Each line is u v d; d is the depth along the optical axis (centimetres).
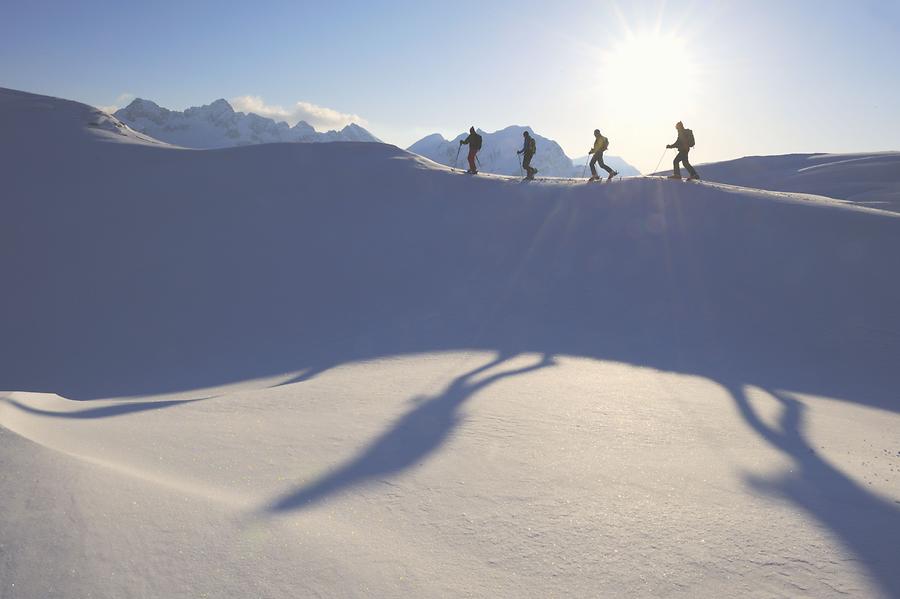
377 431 417
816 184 5200
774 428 485
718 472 354
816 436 467
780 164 6575
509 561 234
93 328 1356
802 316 1149
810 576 229
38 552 200
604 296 1298
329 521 258
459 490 307
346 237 1734
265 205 1962
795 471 362
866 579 227
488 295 1347
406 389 593
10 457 256
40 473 247
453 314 1249
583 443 404
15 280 1590
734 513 289
